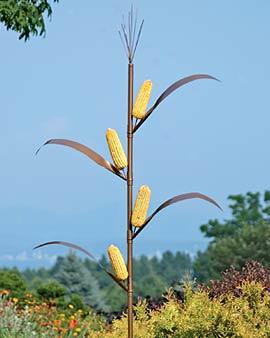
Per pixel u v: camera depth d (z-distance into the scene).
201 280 46.50
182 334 7.98
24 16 14.97
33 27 15.12
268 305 8.23
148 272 67.56
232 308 7.97
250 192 54.47
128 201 6.29
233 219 54.31
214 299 8.16
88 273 36.56
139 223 6.27
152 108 6.19
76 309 16.61
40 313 15.43
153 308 11.27
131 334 6.35
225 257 41.28
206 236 54.00
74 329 13.52
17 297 16.70
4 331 11.66
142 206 6.23
